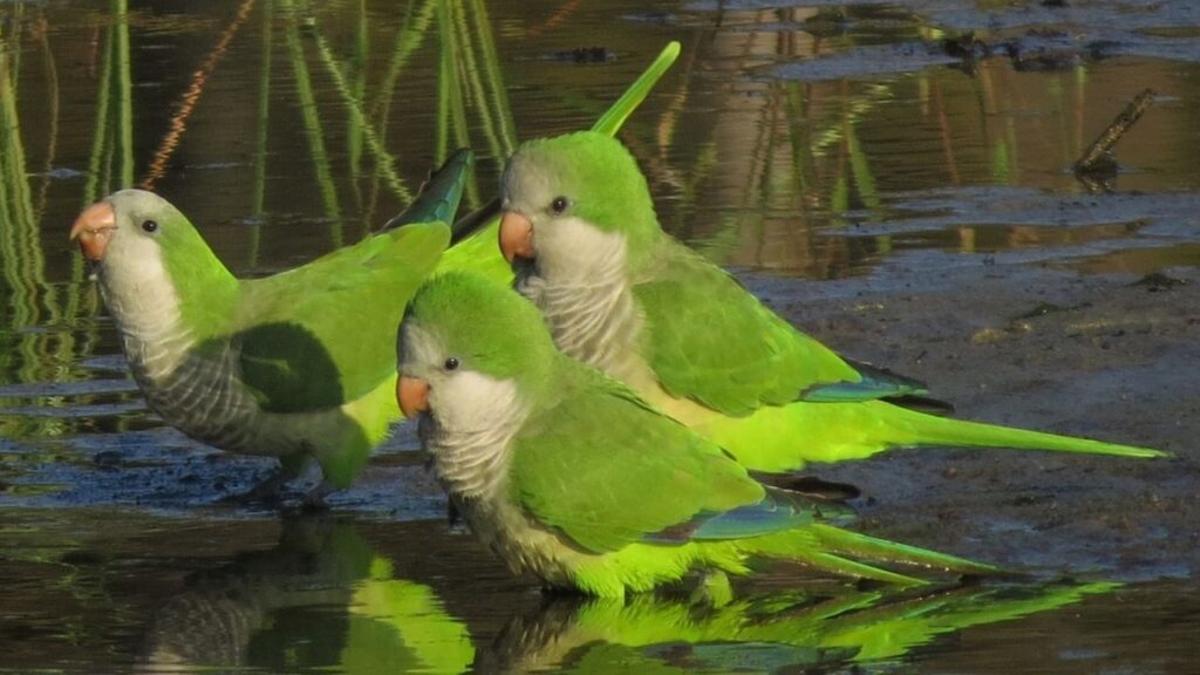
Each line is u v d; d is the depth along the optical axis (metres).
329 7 23.23
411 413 9.56
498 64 19.23
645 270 11.09
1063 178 16.58
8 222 16.27
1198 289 13.53
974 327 13.13
